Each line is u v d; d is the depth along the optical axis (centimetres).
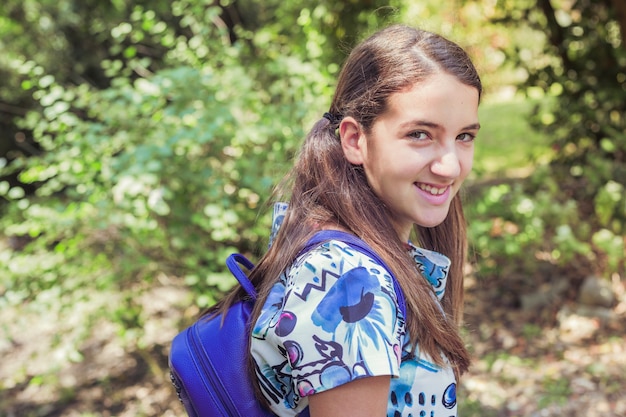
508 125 907
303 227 113
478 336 447
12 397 449
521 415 350
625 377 375
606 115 570
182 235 341
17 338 498
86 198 365
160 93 361
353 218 111
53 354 426
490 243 418
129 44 725
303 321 100
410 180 110
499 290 495
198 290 356
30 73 406
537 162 652
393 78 109
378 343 98
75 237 352
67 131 432
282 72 417
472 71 112
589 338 427
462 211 150
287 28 562
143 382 451
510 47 620
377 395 98
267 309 109
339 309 99
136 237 342
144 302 501
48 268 360
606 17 573
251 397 111
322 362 98
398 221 121
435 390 110
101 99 429
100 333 520
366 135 113
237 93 388
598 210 467
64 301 387
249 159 360
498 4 592
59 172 392
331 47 535
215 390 112
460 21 585
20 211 434
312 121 397
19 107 752
